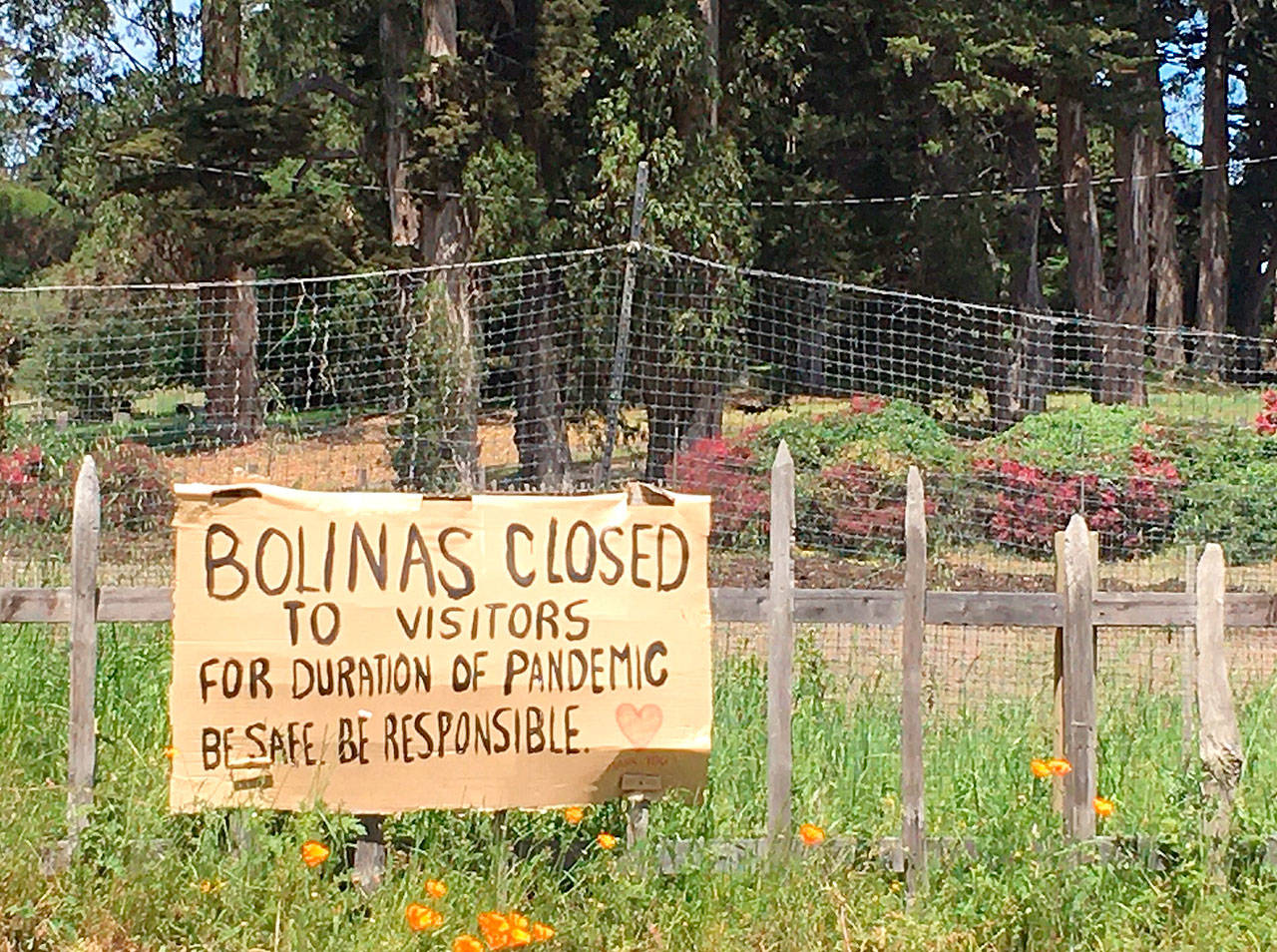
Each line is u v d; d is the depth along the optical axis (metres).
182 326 17.78
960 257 32.28
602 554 5.61
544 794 5.55
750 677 7.45
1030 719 7.23
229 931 4.95
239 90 31.59
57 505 11.50
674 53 21.48
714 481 15.58
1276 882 5.48
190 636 5.43
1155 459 16.25
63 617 5.50
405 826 5.71
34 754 6.36
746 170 27.36
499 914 4.72
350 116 26.02
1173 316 43.53
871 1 27.22
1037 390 19.42
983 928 5.21
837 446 15.98
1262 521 15.70
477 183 20.64
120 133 29.20
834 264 29.88
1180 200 54.91
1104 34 29.02
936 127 31.38
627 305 14.06
